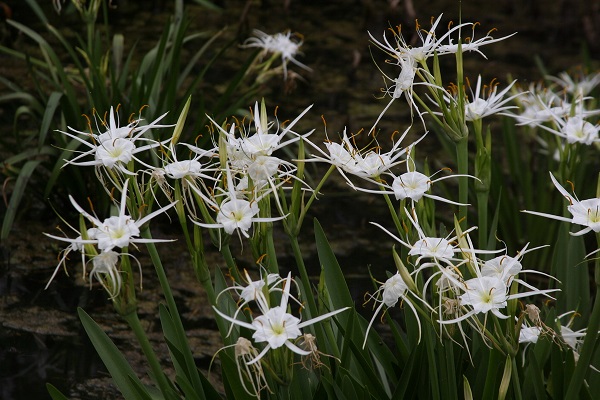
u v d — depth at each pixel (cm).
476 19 811
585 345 186
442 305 180
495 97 217
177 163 182
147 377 313
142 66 452
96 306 367
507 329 178
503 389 180
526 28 795
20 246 411
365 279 403
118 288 176
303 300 238
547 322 211
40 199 445
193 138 430
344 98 622
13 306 362
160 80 445
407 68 197
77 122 428
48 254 406
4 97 441
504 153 541
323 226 457
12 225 429
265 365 175
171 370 321
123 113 425
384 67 690
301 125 565
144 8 781
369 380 216
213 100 579
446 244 174
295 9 820
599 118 436
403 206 190
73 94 424
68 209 444
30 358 328
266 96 616
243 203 177
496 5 862
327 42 738
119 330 348
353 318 209
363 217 469
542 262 419
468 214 423
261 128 184
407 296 197
